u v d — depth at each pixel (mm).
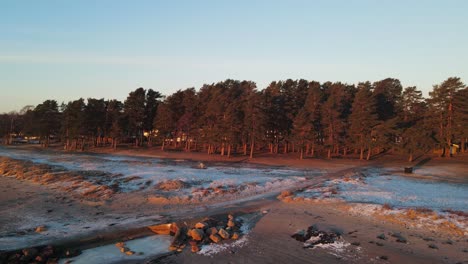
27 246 13961
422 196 25891
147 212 21188
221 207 22219
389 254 13461
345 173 42219
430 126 61500
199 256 13406
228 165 52312
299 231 16641
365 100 62531
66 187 29141
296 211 20969
